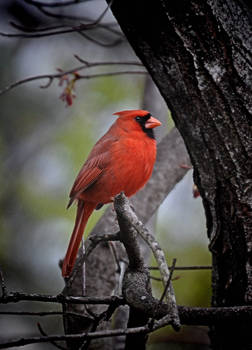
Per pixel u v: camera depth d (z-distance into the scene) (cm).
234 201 523
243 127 511
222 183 529
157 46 518
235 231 527
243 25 511
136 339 516
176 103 536
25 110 1293
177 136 921
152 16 503
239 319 454
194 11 496
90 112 1234
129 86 1257
